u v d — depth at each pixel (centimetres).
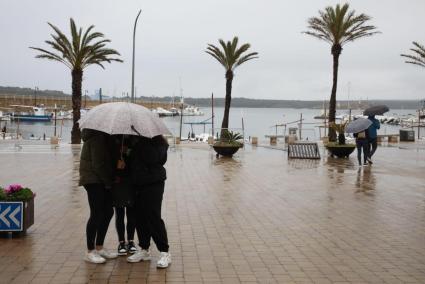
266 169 1806
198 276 589
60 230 809
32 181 1420
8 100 13588
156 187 616
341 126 2312
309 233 819
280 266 634
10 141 3781
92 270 604
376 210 1030
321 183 1438
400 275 605
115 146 620
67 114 11294
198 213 980
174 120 14238
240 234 807
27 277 574
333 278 589
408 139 3750
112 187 624
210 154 2509
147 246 648
